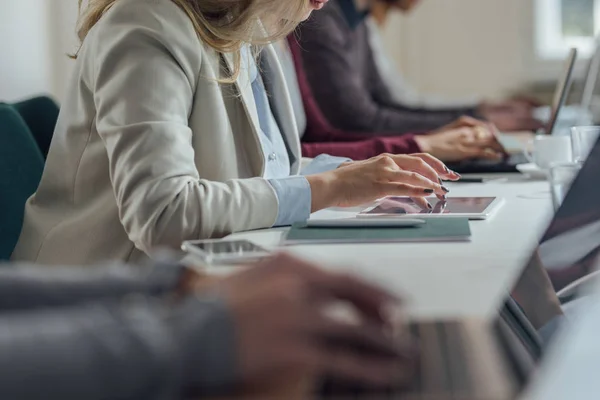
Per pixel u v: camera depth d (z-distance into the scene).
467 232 1.38
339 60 3.25
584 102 3.36
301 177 1.58
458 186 2.13
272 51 2.01
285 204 1.54
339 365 0.64
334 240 1.35
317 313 0.65
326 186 1.56
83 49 1.68
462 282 1.06
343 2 3.60
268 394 0.64
